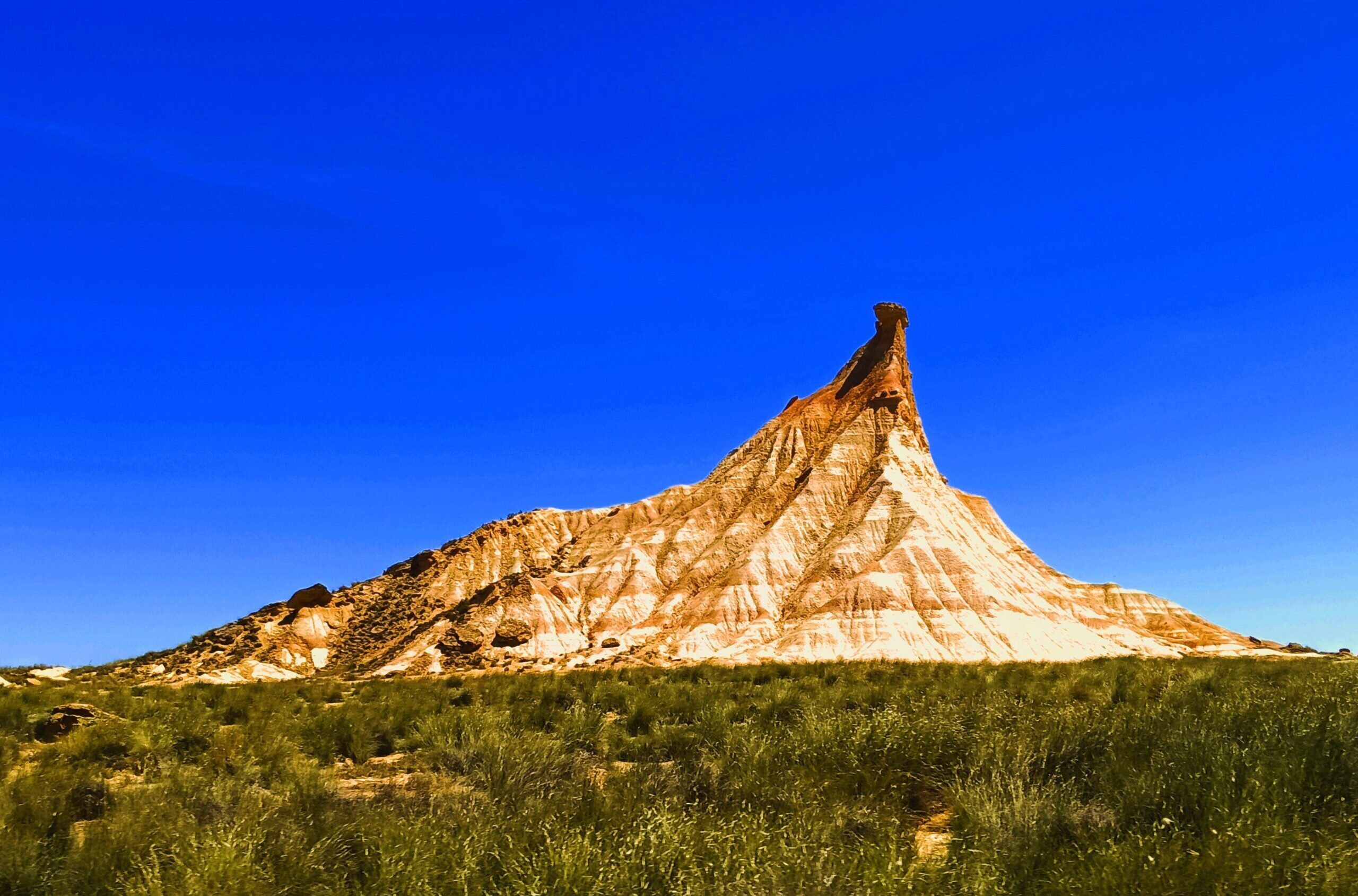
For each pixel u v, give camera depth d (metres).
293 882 8.55
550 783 12.30
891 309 135.88
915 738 13.27
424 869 8.23
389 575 119.44
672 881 7.76
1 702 26.02
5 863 9.00
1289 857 7.51
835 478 111.50
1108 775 10.91
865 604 86.62
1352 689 16.47
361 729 20.45
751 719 20.73
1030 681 31.92
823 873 7.36
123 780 15.30
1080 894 7.45
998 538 123.75
